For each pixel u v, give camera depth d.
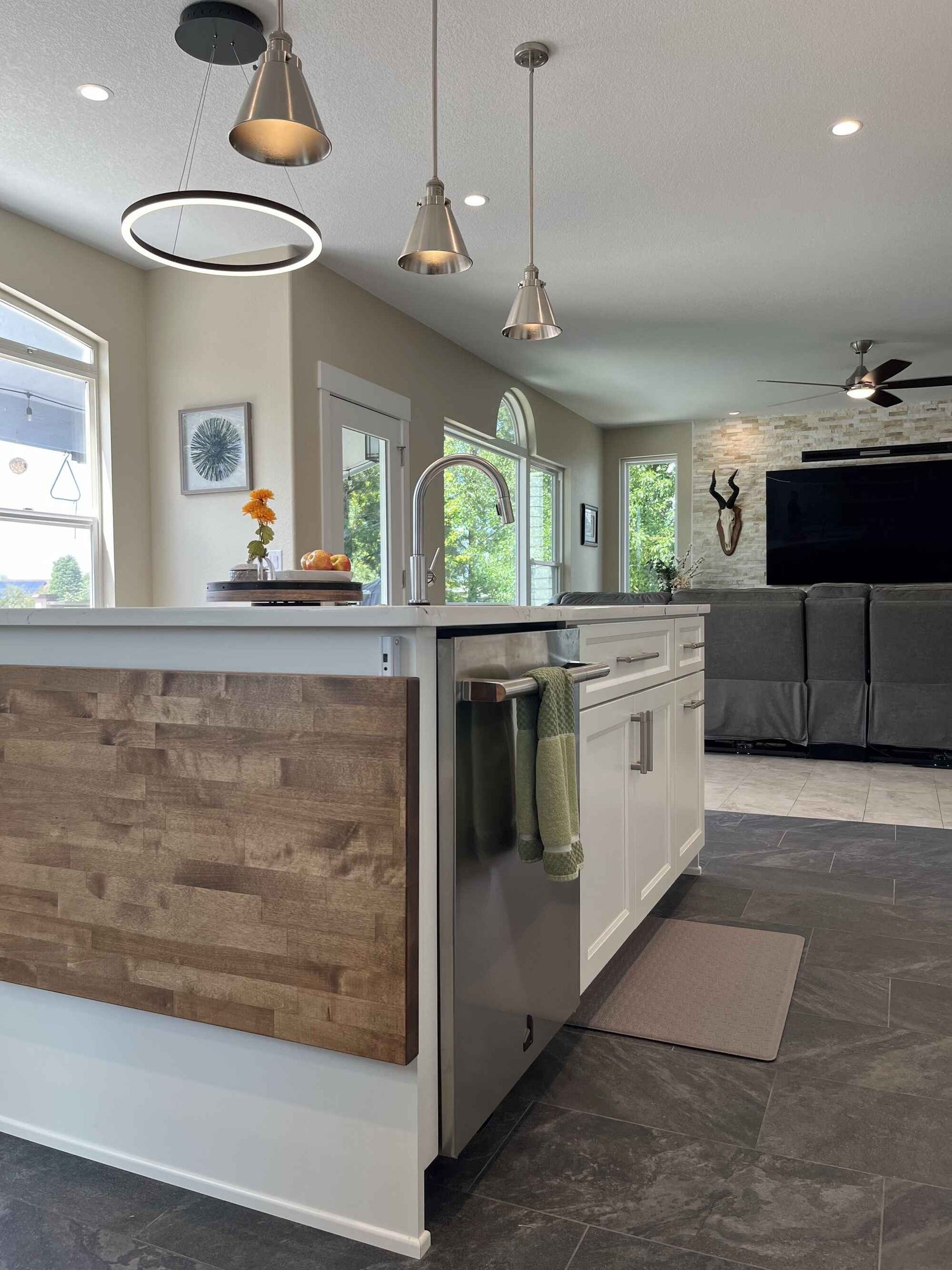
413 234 2.61
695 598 5.81
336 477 4.78
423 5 2.67
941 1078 1.78
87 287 4.37
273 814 1.32
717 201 4.08
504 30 2.81
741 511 9.39
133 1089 1.48
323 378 4.62
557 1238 1.31
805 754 5.75
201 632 1.39
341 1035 1.28
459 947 1.35
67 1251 1.29
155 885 1.41
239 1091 1.39
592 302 5.48
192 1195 1.43
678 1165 1.50
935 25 2.83
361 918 1.26
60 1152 1.55
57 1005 1.54
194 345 4.62
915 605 5.29
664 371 7.22
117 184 3.77
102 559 4.50
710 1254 1.28
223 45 2.78
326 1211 1.34
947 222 4.36
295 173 3.71
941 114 3.35
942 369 7.31
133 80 3.03
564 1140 1.57
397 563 5.44
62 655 1.50
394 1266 1.26
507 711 1.54
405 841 1.23
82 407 4.42
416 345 5.69
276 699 1.31
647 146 3.56
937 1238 1.30
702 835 3.13
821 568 9.05
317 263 4.65
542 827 1.48
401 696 1.23
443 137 3.45
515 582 7.72
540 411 7.97
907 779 5.05
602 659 2.02
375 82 3.08
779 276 5.08
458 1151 1.36
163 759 1.40
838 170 3.80
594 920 1.99
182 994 1.39
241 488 4.49
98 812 1.45
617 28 2.82
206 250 4.50
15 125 3.31
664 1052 1.90
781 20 2.79
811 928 2.64
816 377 7.48
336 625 1.27
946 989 2.21
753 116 3.35
